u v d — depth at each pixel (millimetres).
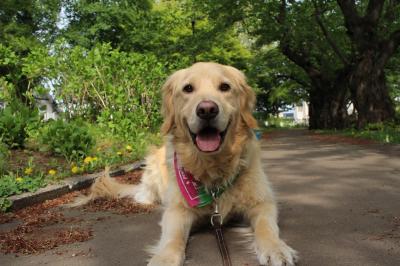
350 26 4684
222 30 5559
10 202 1215
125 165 1965
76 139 1864
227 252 788
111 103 2711
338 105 6820
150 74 3016
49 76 2695
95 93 2736
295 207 1158
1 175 1485
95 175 1657
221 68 1023
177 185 967
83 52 2838
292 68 8242
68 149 1834
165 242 811
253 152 1010
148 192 1321
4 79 2736
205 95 925
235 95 1000
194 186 942
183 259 760
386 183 1458
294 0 5473
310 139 4449
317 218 1027
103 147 2213
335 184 1486
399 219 983
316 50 6523
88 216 1165
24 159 1801
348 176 1648
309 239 860
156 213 1186
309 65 6848
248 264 738
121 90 2646
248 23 5824
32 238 953
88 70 2648
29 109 2252
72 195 1449
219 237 880
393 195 1255
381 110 4598
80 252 846
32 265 787
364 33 4590
